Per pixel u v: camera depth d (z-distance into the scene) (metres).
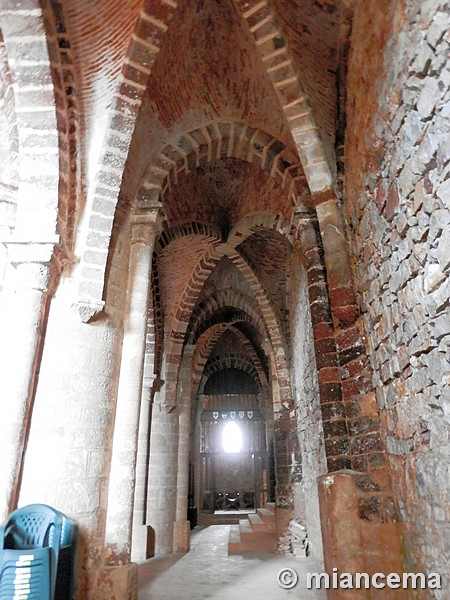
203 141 6.54
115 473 4.95
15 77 4.52
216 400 19.75
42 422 4.56
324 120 5.46
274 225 8.28
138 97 5.07
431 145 2.85
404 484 3.74
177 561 8.31
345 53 4.87
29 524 3.98
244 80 5.96
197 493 17.03
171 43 5.43
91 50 4.84
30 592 3.44
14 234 4.66
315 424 7.60
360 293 4.79
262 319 12.01
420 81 2.97
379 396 4.33
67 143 4.98
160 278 10.24
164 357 10.34
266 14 4.92
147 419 9.54
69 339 4.93
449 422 2.84
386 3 3.50
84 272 5.04
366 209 4.46
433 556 3.18
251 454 19.48
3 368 4.41
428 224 2.96
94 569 4.45
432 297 2.95
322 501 4.45
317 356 5.12
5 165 4.96
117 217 5.75
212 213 9.29
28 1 4.20
